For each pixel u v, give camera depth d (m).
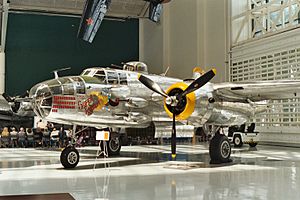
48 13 24.52
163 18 25.27
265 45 18.19
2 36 20.12
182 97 9.09
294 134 16.69
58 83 8.75
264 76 18.25
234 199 5.28
